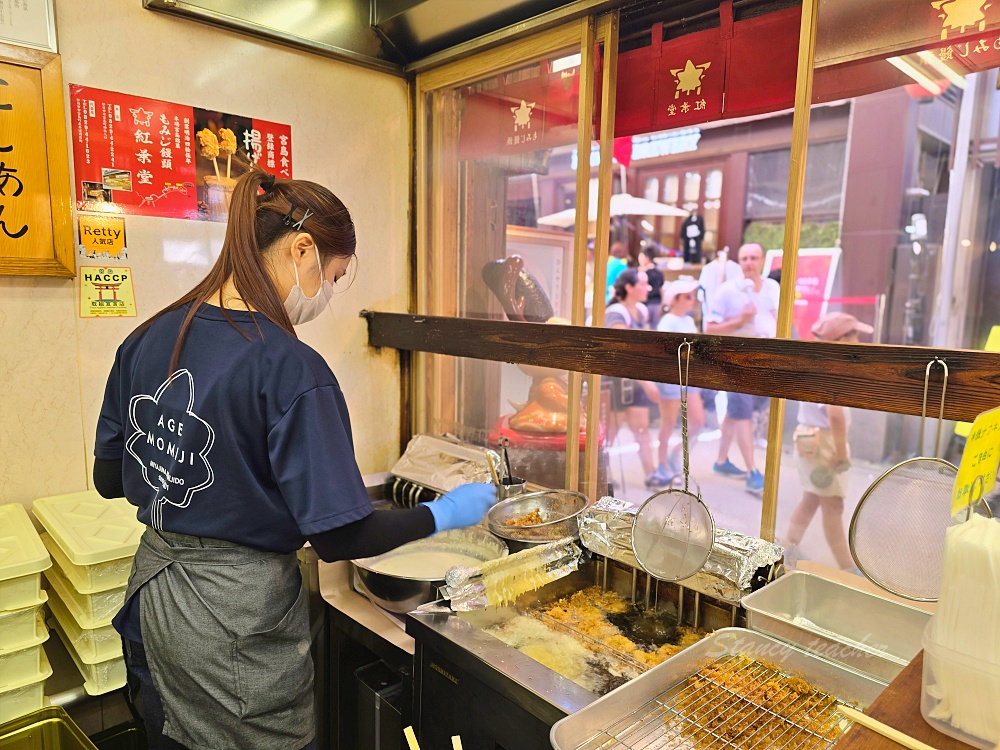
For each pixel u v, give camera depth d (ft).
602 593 5.01
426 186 7.36
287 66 6.29
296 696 3.71
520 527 5.09
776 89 4.83
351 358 7.14
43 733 4.39
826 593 4.03
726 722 3.14
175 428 3.31
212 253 6.02
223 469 3.27
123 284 5.54
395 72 7.07
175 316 3.50
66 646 5.03
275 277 3.56
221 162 5.97
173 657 3.44
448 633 3.99
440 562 5.57
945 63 4.06
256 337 3.27
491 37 6.18
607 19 5.50
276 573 3.56
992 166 14.39
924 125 14.85
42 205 5.00
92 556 4.28
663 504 4.14
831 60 4.41
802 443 11.04
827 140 16.42
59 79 4.98
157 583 3.52
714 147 18.57
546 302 6.92
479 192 6.97
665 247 20.61
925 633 2.45
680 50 5.33
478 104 6.83
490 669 3.64
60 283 5.23
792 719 3.18
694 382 4.36
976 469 2.43
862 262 15.94
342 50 6.50
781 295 4.50
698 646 3.60
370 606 5.38
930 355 3.31
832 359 3.69
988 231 14.73
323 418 3.28
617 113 5.82
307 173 6.55
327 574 5.71
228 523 3.35
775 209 17.89
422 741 4.25
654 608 4.71
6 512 4.89
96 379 5.48
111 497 4.23
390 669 5.39
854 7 4.29
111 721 5.14
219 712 3.47
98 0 5.17
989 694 2.20
